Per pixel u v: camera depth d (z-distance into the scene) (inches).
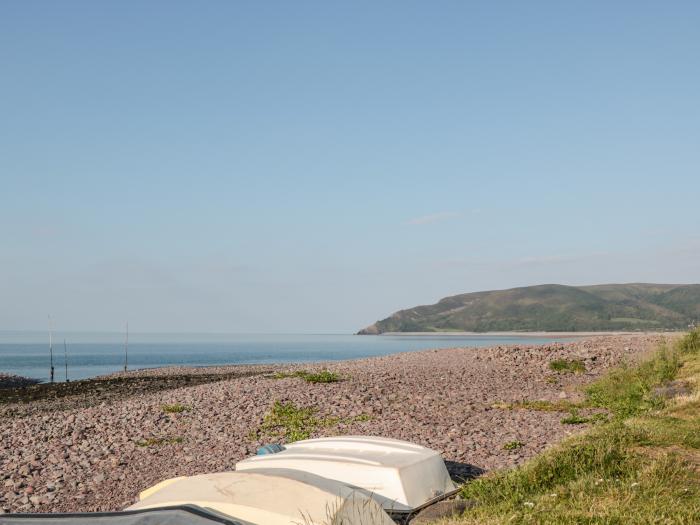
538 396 891.4
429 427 677.3
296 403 832.9
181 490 269.9
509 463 517.3
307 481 269.9
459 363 1299.2
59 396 1392.7
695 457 406.6
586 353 1316.4
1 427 797.9
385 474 329.1
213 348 7549.2
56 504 492.7
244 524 241.4
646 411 622.5
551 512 299.1
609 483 345.1
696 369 866.8
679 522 280.2
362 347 7150.6
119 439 697.0
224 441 665.0
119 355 5206.7
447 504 324.8
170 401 891.4
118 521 225.6
